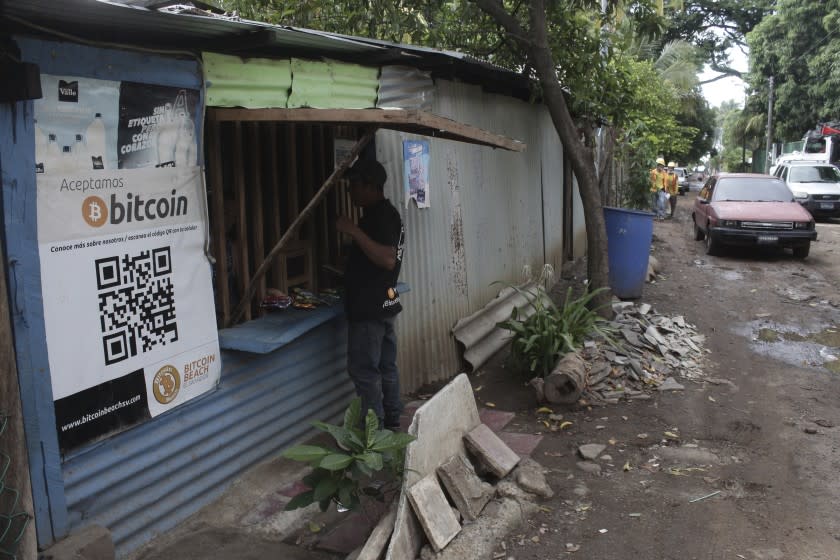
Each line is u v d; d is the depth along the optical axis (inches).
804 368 283.9
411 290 248.2
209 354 156.3
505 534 152.6
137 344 137.3
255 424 173.6
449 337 274.1
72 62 121.1
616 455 198.8
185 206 149.0
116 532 134.3
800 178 940.6
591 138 401.7
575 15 344.2
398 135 240.2
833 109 1154.0
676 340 308.8
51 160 118.2
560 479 183.2
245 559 139.7
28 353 115.0
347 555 142.1
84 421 125.7
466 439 169.6
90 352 126.7
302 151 202.7
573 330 267.3
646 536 155.2
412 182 248.2
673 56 943.0
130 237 135.3
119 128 131.6
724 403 241.8
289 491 167.2
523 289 356.8
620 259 372.8
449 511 146.8
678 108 897.5
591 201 316.5
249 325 174.4
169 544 142.9
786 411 235.1
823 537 155.3
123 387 134.0
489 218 318.0
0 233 110.4
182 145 147.3
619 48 343.0
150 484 142.2
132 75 133.6
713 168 3373.5
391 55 204.4
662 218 836.0
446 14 373.7
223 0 402.3
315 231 211.5
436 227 266.8
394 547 132.0
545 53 302.4
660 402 240.8
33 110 114.7
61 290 121.0
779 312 372.5
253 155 178.9
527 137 369.7
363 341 184.9
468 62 251.4
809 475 186.5
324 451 132.3
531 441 207.5
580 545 150.9
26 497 111.3
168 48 141.9
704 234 616.7
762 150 1729.8
